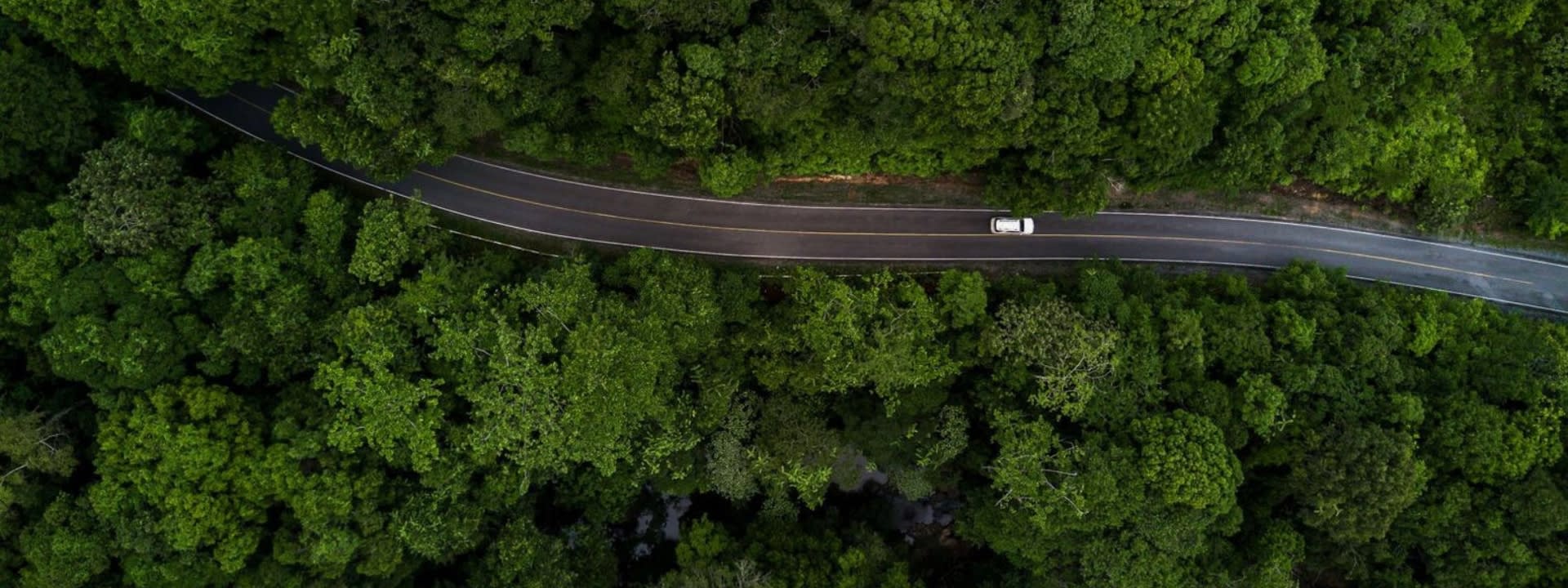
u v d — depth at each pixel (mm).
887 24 40906
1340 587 57875
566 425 47375
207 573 44844
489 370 47188
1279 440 50750
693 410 50719
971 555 61531
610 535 60625
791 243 57938
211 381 46781
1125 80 46219
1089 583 49281
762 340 49844
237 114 54062
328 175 54469
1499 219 61344
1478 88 57969
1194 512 47062
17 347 47656
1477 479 50969
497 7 41031
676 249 57344
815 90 44906
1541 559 50469
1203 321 51938
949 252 58844
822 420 52812
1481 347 53875
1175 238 60250
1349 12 52125
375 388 45156
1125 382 50156
